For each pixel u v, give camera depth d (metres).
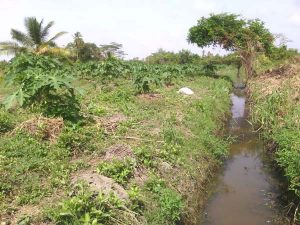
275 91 12.73
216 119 12.92
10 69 11.45
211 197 8.09
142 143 7.88
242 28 25.89
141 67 20.67
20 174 6.03
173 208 5.93
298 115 9.62
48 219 4.93
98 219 4.82
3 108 9.33
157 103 12.16
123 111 10.45
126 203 5.46
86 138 7.47
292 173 6.87
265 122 11.40
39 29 26.16
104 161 6.65
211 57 42.81
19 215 4.98
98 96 12.33
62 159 6.75
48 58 12.19
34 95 8.70
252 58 25.59
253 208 7.62
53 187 5.71
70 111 8.37
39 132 7.52
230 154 10.88
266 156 10.53
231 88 23.61
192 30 27.53
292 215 7.00
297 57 26.95
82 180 5.72
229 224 6.98
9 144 7.03
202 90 17.58
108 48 34.75
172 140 8.44
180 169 7.54
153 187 6.30
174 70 22.91
